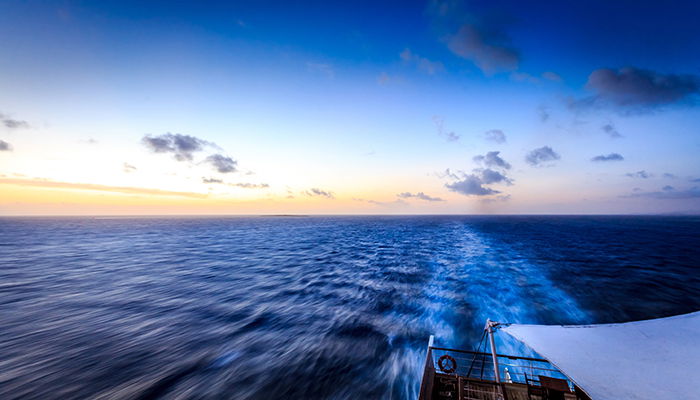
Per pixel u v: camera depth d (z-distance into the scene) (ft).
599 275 93.45
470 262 118.21
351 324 56.65
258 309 65.57
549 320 58.03
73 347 47.85
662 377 19.38
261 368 41.45
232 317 60.90
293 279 93.40
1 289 83.25
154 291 80.53
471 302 68.18
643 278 89.56
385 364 42.34
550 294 73.77
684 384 18.51
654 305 66.39
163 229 356.59
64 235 267.59
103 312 64.23
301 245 182.19
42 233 293.43
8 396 35.32
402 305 67.10
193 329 54.80
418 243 186.70
